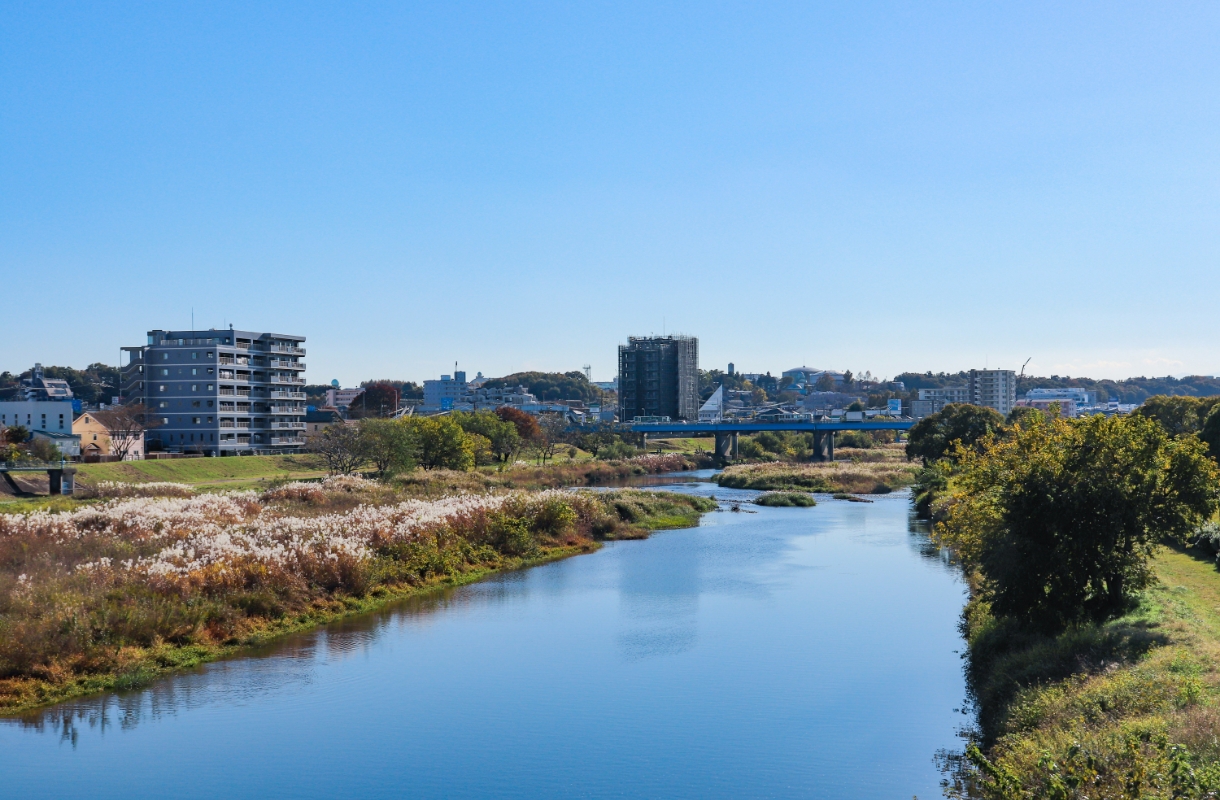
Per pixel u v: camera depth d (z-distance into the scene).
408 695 30.28
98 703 28.91
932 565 55.34
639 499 83.75
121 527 47.78
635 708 29.00
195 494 85.06
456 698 30.09
